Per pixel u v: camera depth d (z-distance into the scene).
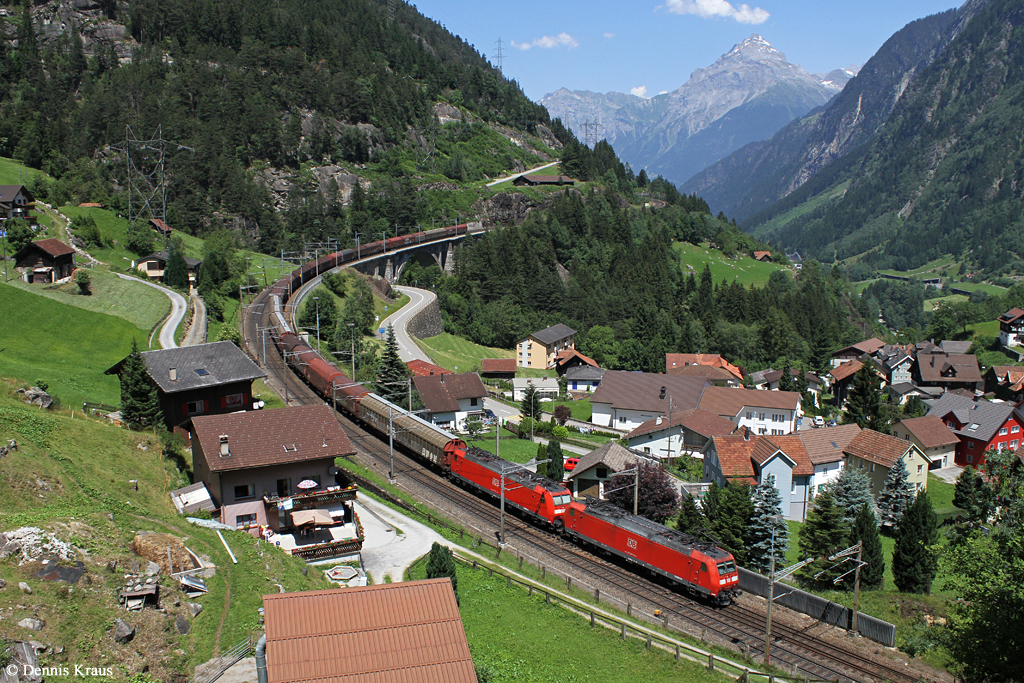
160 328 100.12
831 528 53.62
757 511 55.62
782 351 181.88
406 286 199.38
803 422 118.81
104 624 30.06
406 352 128.38
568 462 75.75
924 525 53.06
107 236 146.38
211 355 69.12
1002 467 56.06
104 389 72.81
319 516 47.19
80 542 34.16
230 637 32.62
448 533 53.94
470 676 26.27
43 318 87.12
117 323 92.88
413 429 69.81
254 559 40.31
